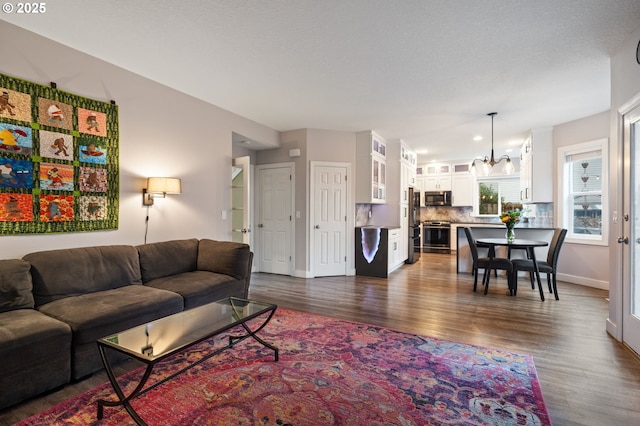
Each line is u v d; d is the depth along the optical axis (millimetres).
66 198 2869
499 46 2805
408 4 2244
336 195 5703
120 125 3287
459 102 4227
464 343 2760
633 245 2641
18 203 2574
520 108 4441
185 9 2324
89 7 2297
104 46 2865
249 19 2443
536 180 5480
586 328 3113
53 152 2777
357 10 2316
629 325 2645
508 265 4340
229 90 3869
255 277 5547
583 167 4977
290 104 4344
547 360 2447
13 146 2543
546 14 2346
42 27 2564
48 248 2762
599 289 4656
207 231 4289
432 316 3469
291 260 5695
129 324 2395
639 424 1717
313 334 2955
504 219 4699
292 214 5684
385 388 2066
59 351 2027
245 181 4574
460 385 2100
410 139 6367
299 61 3117
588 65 3156
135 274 3107
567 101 4176
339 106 4406
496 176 8562
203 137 4227
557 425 1709
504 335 2943
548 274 4457
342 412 1819
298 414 1803
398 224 6477
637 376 2209
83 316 2197
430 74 3385
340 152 5727
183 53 2982
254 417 1777
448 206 9258
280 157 5805
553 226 5379
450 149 7305
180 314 2414
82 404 1896
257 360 2449
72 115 2902
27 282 2363
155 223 3646
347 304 3916
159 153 3674
